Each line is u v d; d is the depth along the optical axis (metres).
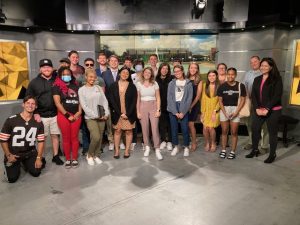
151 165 3.65
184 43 6.52
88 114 3.43
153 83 3.95
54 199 2.71
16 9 5.16
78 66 4.22
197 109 4.15
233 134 3.90
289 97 5.29
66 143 3.48
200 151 4.28
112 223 2.31
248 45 5.85
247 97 3.90
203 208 2.54
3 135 2.99
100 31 6.09
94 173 3.37
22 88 5.45
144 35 6.51
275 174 3.35
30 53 5.55
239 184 3.06
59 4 5.69
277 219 2.36
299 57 5.10
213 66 6.52
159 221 2.33
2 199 2.71
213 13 5.96
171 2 5.99
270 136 3.72
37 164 3.19
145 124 3.95
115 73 4.17
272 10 5.28
